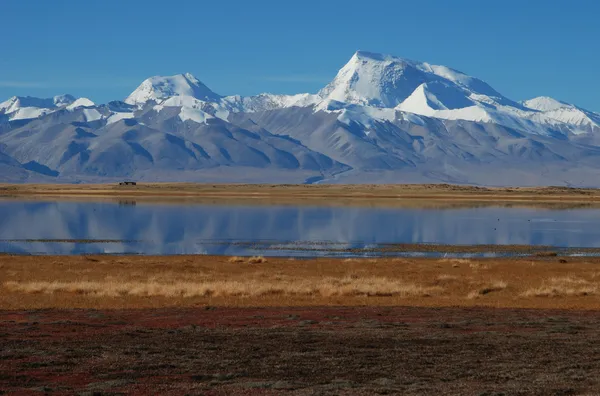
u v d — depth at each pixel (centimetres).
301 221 12156
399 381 2200
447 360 2481
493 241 9106
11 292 4384
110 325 3141
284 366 2386
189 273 5631
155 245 8469
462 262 6550
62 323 3155
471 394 2027
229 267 6069
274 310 3659
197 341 2764
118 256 7006
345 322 3253
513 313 3619
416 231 10431
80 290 4431
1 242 8631
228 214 13675
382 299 4288
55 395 2022
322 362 2447
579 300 4369
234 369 2350
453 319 3381
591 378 2236
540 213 14925
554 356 2547
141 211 14300
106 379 2230
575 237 9688
